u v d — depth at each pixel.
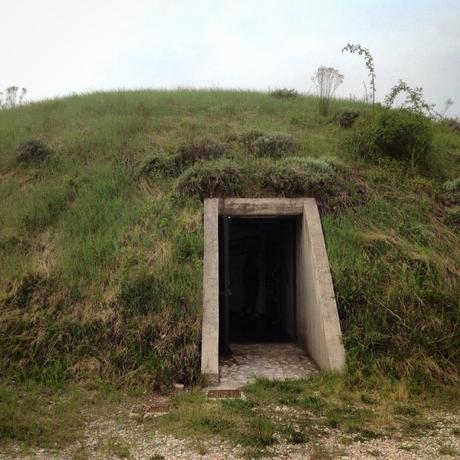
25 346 7.68
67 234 9.58
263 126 13.84
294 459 4.98
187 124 13.98
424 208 10.14
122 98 17.25
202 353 7.61
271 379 7.66
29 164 12.34
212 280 8.47
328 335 7.77
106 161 12.04
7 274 8.67
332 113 15.49
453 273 8.68
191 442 5.40
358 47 12.77
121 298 8.20
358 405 6.51
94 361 7.52
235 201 9.78
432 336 7.64
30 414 6.24
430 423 5.93
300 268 9.98
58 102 18.30
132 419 6.18
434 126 12.63
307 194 10.10
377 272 8.49
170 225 9.48
